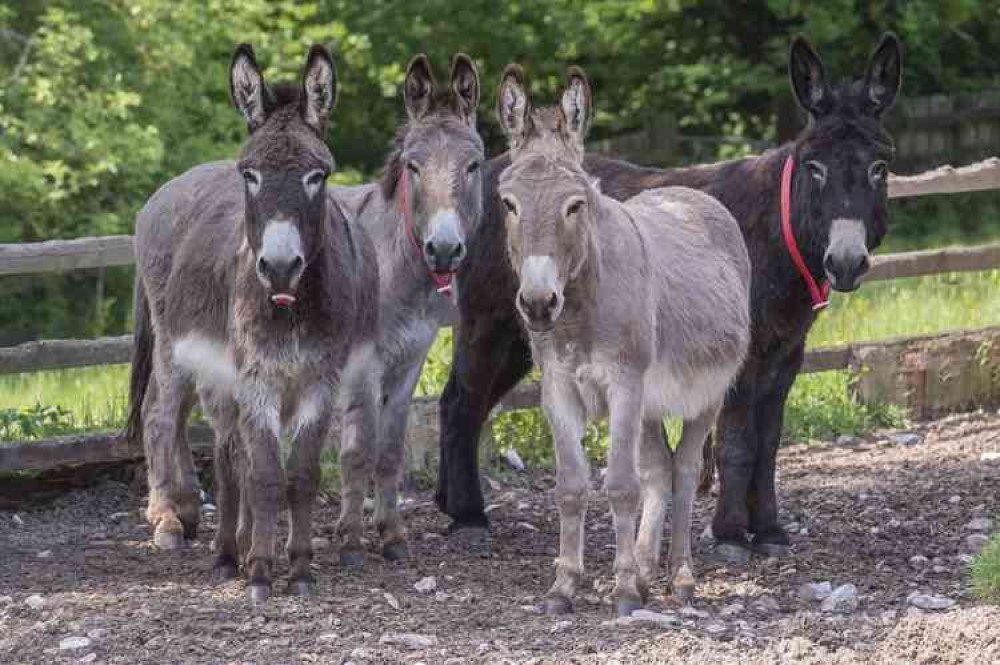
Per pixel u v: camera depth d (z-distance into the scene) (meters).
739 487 7.55
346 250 6.84
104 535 8.18
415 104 7.64
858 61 20.86
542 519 8.70
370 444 7.41
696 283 6.73
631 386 6.20
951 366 11.41
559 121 6.11
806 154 7.32
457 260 7.20
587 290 6.05
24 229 17.20
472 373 8.34
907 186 11.30
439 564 7.55
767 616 6.48
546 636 6.02
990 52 23.53
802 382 11.09
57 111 16.80
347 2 20.94
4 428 9.23
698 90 22.34
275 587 6.85
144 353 8.30
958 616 6.04
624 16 20.75
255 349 6.50
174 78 18.41
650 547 6.59
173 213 7.91
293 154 6.33
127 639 5.96
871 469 9.67
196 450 9.22
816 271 7.43
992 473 9.41
